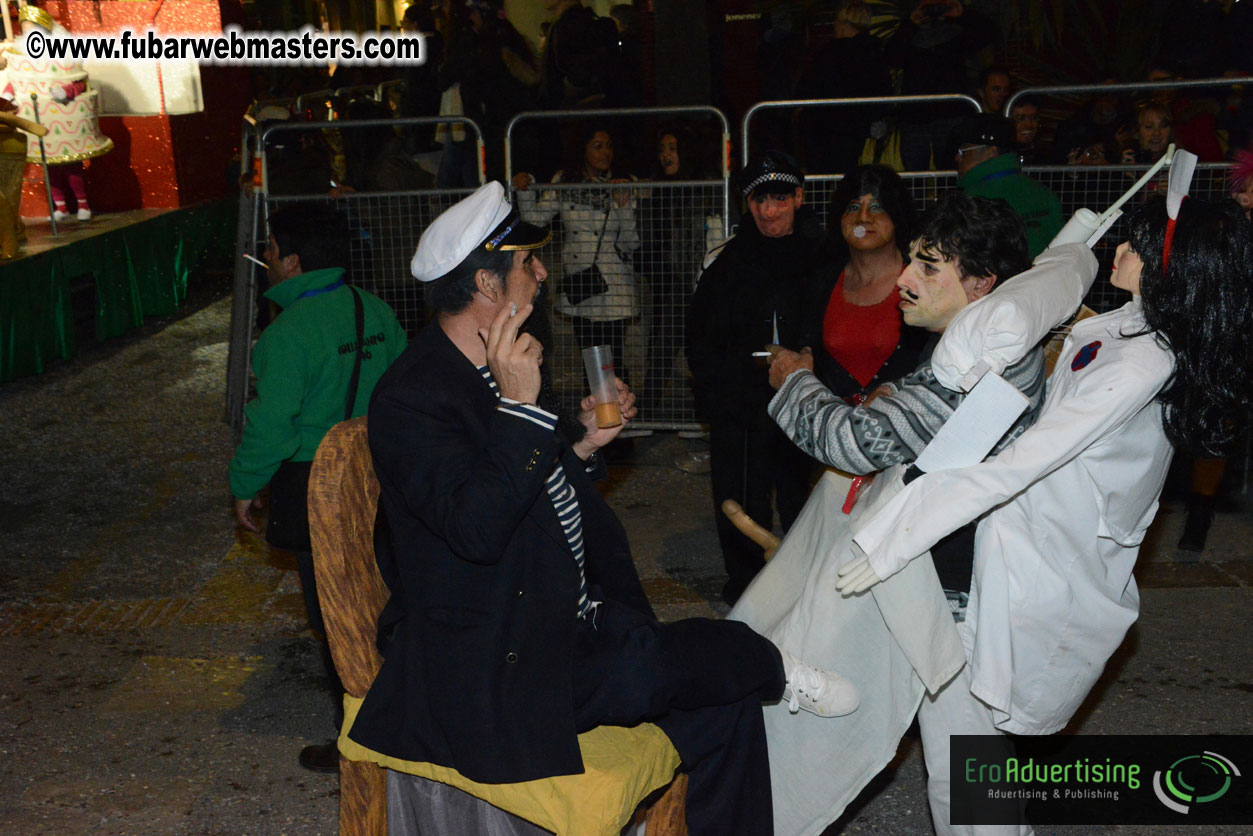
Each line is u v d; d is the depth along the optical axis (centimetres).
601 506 235
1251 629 404
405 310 627
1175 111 680
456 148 883
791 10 957
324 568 218
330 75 1175
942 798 243
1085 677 233
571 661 211
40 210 975
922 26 756
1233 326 210
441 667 206
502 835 222
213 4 1084
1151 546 478
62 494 584
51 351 822
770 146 821
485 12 933
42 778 336
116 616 446
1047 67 916
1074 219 242
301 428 318
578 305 594
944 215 226
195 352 867
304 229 327
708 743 230
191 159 1072
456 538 194
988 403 212
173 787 330
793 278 376
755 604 267
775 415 247
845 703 239
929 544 215
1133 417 218
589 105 905
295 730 361
